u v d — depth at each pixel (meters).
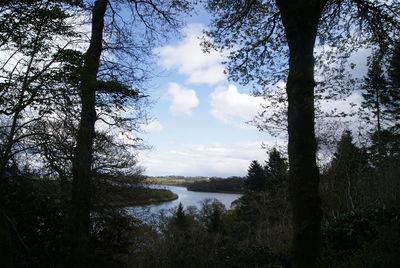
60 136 7.21
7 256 5.30
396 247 4.96
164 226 13.18
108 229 8.77
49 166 7.59
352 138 14.28
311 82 5.40
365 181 13.84
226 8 9.32
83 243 7.10
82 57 5.84
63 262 6.71
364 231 7.42
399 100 20.48
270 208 17.12
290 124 5.51
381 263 4.88
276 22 9.12
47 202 7.46
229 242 8.67
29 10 5.25
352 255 6.80
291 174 5.38
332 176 14.07
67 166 8.09
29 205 6.73
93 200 11.32
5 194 6.40
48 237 6.77
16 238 6.02
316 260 5.02
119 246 8.64
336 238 7.82
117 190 13.70
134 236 12.13
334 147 13.20
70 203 7.49
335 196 13.35
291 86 5.59
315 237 5.07
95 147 11.90
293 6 5.73
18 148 6.50
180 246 8.73
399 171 12.61
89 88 6.01
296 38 5.67
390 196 10.79
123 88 6.50
